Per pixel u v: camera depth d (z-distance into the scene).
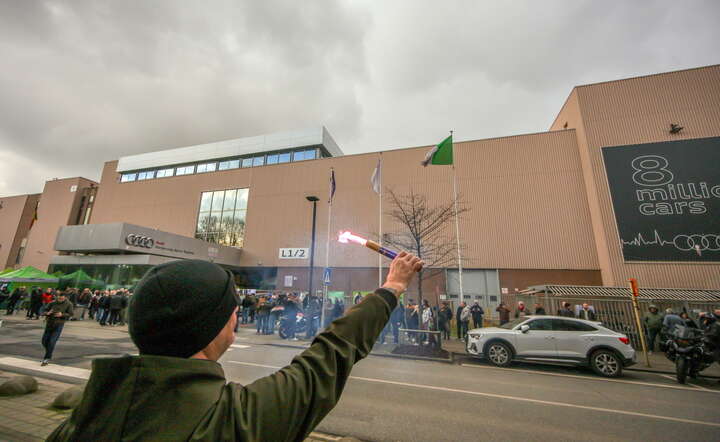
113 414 0.67
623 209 19.30
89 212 38.09
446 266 22.70
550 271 21.16
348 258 25.95
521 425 5.09
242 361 9.05
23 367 6.95
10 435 3.64
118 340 11.34
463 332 15.20
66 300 7.64
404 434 4.66
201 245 25.44
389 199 25.98
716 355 8.05
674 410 5.99
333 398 0.91
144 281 0.84
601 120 21.06
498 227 22.84
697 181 18.25
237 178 31.69
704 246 17.38
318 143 32.50
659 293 14.62
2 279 19.30
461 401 6.20
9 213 42.09
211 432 0.67
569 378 8.43
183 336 0.78
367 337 1.07
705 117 18.91
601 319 13.87
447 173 25.08
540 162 23.12
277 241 28.52
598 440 4.64
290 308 14.01
